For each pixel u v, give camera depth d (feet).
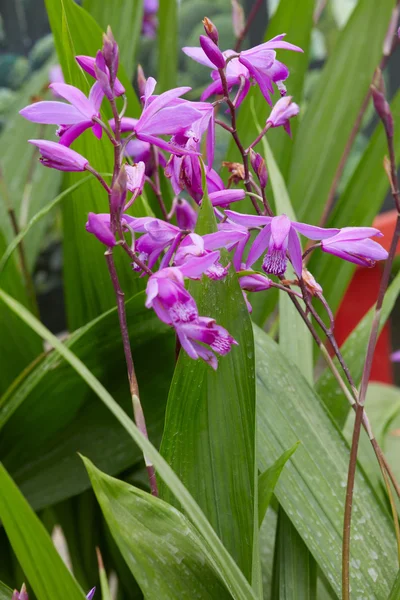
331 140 3.83
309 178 3.83
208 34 2.86
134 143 3.22
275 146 3.71
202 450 2.89
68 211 3.45
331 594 3.26
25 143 4.56
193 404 2.87
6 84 7.16
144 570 2.77
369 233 2.87
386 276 2.80
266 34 3.75
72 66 3.13
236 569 2.70
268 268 2.85
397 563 2.97
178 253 2.78
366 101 3.69
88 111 2.82
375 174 3.69
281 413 3.08
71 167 2.80
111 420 3.32
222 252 2.82
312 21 3.70
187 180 2.89
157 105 2.82
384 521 3.02
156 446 3.34
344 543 2.82
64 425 3.31
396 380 7.20
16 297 3.56
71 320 3.60
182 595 2.78
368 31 3.79
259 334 3.18
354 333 3.34
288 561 3.03
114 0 3.69
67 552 3.47
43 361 3.31
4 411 3.22
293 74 3.73
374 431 3.51
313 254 3.70
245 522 2.88
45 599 2.75
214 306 2.85
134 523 2.77
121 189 2.75
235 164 3.01
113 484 2.77
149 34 5.54
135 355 3.21
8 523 2.68
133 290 3.39
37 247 4.21
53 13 3.25
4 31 7.08
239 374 2.85
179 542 2.80
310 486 3.01
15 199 4.35
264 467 3.03
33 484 3.36
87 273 3.42
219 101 2.89
